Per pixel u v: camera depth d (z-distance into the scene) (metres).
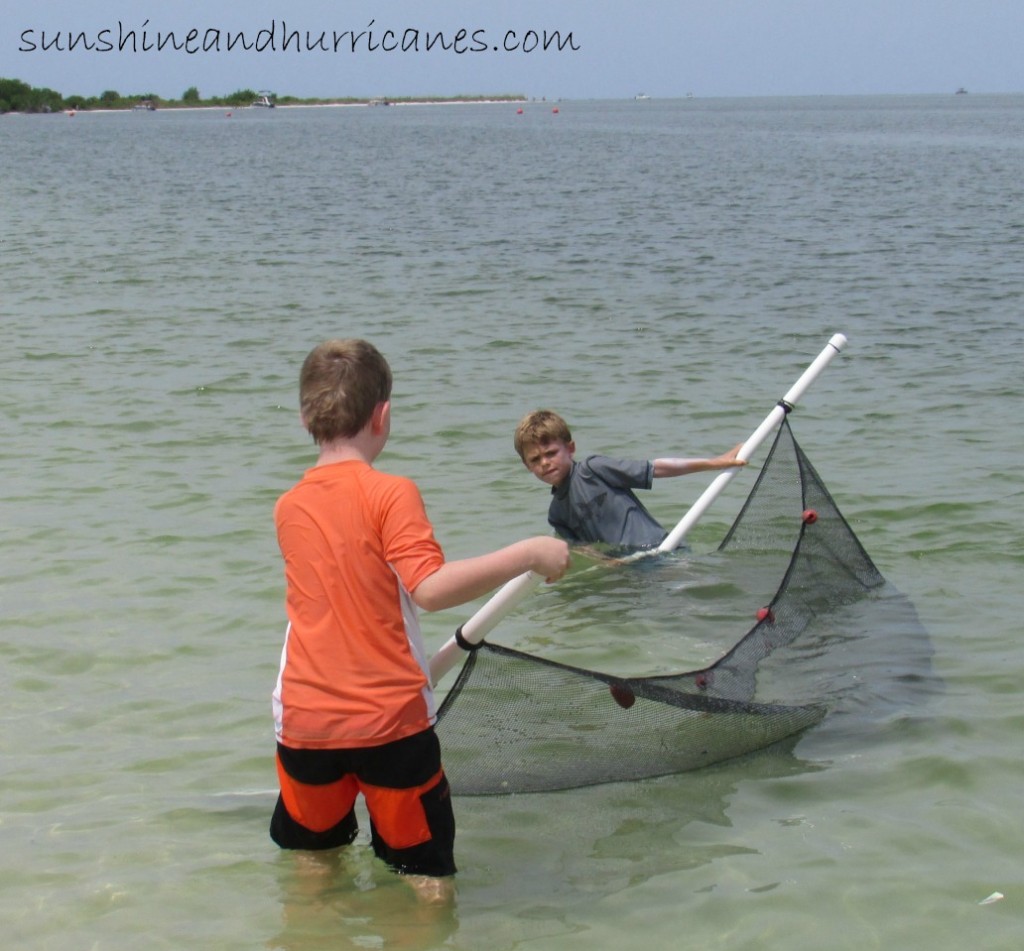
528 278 19.25
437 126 117.12
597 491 7.09
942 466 8.88
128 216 30.08
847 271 19.75
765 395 11.34
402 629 3.72
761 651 5.23
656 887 3.92
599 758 4.56
